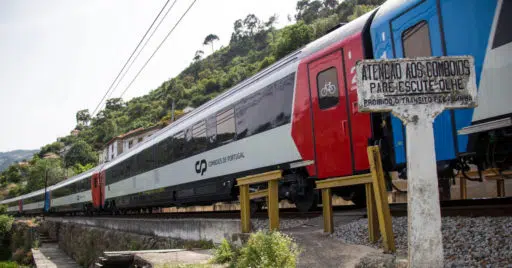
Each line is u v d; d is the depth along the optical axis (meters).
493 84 5.65
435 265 3.86
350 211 9.21
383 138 7.54
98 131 107.88
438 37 6.39
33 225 47.28
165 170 16.48
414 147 3.96
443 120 6.37
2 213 67.75
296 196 9.84
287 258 5.83
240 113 11.39
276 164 9.83
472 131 5.90
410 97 3.98
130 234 17.88
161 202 16.86
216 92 83.81
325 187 7.34
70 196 36.22
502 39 5.55
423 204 3.91
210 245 10.21
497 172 6.52
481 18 5.83
